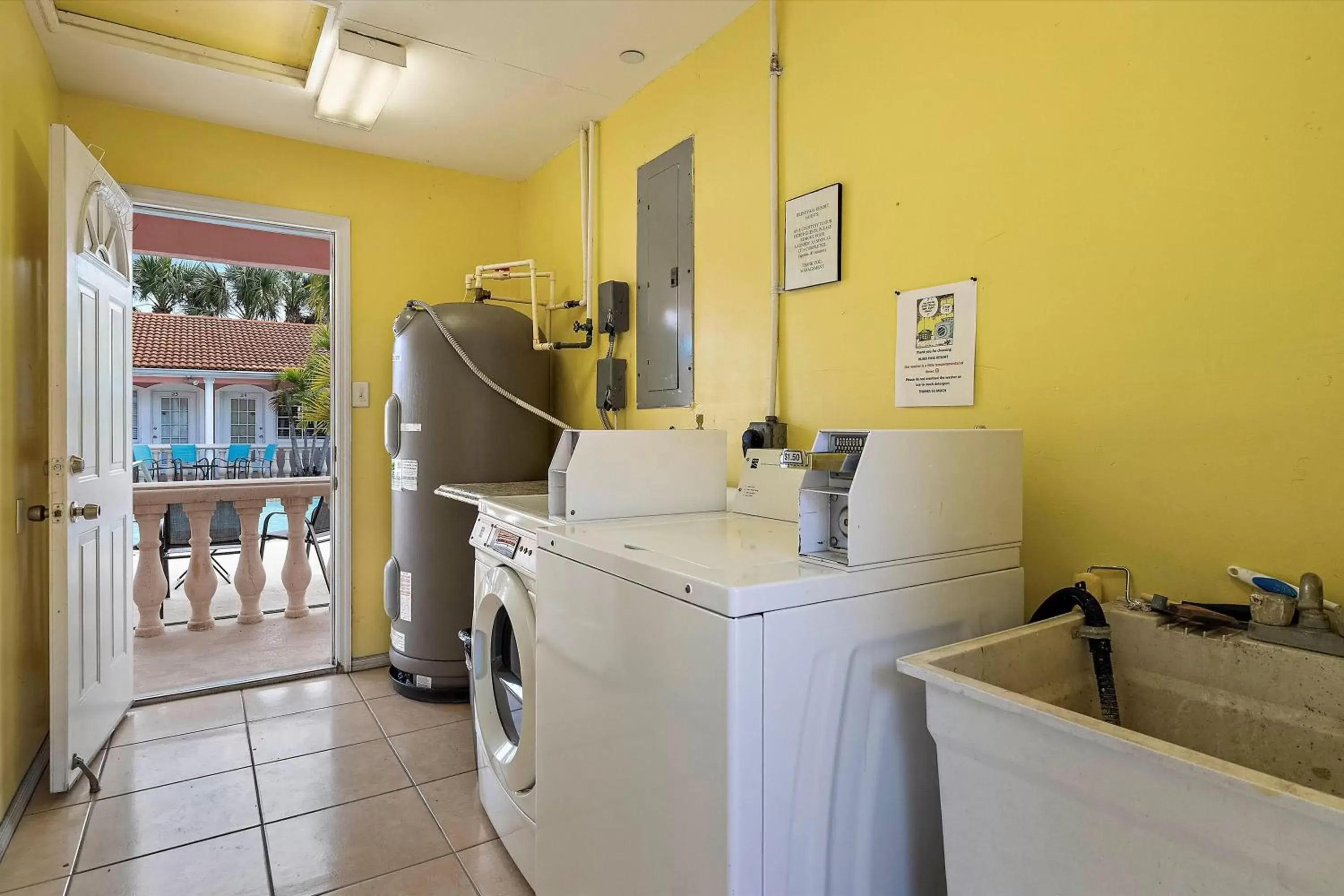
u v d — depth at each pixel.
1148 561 1.18
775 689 0.94
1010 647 1.00
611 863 1.18
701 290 2.24
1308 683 0.91
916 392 1.57
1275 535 1.03
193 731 2.52
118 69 2.43
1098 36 1.24
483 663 1.89
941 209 1.52
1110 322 1.23
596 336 2.84
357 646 3.19
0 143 1.83
